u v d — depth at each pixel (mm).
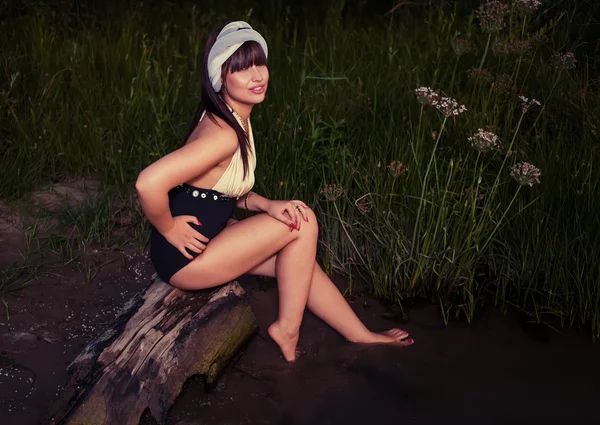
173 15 7328
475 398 3002
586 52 5324
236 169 2859
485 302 3729
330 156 4230
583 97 4570
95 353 2779
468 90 4910
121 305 3508
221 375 3080
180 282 2992
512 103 4508
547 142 4250
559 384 3102
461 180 4082
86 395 2623
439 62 5152
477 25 6105
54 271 3730
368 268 3900
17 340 3182
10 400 2820
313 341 3373
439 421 2859
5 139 4797
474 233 3725
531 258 3805
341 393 3020
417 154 3984
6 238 3969
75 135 4918
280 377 3102
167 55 6066
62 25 6734
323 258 4027
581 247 3617
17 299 3473
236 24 2795
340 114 4758
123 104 5121
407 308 3689
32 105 5070
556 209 3865
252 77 2768
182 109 5051
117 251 3955
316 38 6211
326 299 3297
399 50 5785
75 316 3393
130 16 7012
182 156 2625
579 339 3434
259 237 3004
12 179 4387
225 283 3135
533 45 5066
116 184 4551
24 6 6672
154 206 2631
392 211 4020
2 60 5465
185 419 2816
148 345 2824
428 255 3797
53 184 4613
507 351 3334
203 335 2963
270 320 3518
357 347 3330
